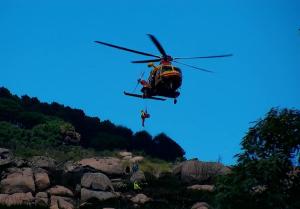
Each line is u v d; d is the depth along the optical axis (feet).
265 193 77.97
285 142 79.97
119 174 208.64
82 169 195.83
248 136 83.41
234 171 81.71
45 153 239.09
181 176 209.15
